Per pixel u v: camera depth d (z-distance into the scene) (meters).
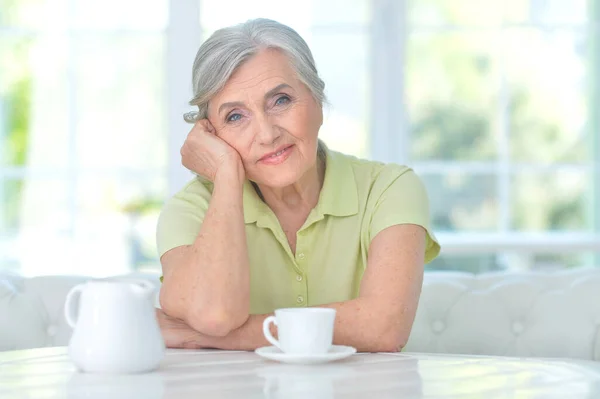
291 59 2.25
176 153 4.75
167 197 4.78
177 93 4.73
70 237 4.82
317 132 2.33
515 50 4.77
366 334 2.06
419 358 1.89
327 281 2.39
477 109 4.78
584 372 1.69
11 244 4.79
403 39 4.71
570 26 4.78
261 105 2.24
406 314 2.12
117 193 4.82
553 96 4.79
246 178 2.45
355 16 4.72
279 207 2.44
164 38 4.77
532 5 4.77
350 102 4.74
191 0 4.70
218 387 1.50
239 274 2.10
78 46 4.79
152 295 1.68
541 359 1.89
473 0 4.75
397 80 4.71
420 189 2.44
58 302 2.75
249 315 2.10
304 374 1.65
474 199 4.79
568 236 4.80
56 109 4.81
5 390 1.47
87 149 4.82
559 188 4.81
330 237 2.40
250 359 1.87
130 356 1.63
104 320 1.63
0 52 4.77
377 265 2.21
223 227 2.16
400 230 2.28
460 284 2.73
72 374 1.63
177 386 1.51
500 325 2.65
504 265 4.77
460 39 4.76
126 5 4.78
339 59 4.73
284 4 4.73
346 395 1.43
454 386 1.53
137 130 4.80
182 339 2.10
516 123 4.79
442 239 4.74
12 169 4.80
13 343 2.69
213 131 2.37
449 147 4.77
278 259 2.41
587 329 2.58
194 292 2.08
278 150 2.26
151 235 4.84
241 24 2.30
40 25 4.78
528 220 4.80
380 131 4.72
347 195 2.42
